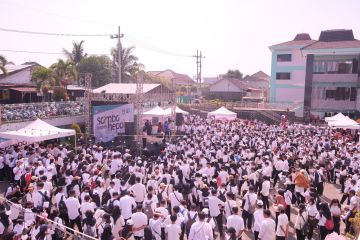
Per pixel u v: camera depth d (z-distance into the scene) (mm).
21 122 20672
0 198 10961
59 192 10312
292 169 14680
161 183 11047
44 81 30781
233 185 11141
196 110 45094
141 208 8969
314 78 41875
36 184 10742
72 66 34000
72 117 25469
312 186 13742
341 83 40844
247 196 11172
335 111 41250
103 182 11750
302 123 39094
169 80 64688
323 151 18547
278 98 50625
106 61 50406
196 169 14094
